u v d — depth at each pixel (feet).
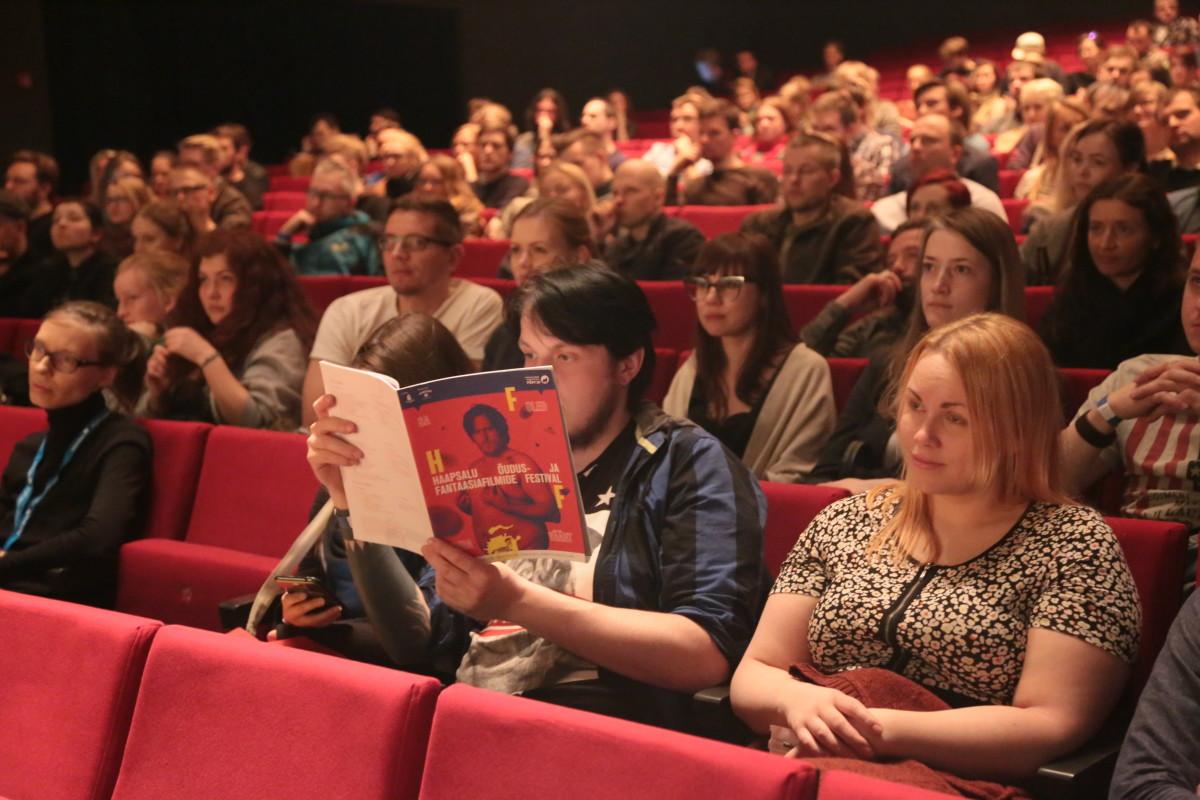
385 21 47.98
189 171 22.61
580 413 7.02
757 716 6.11
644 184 18.54
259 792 5.48
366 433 5.85
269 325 12.46
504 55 50.44
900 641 6.07
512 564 7.05
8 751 6.12
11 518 10.49
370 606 7.02
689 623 6.51
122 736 5.92
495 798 5.03
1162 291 10.61
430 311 12.96
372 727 5.30
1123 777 5.18
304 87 46.88
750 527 6.86
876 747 5.67
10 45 39.37
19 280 19.40
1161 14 39.52
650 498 6.96
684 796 4.68
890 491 6.57
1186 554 6.97
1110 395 7.71
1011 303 9.41
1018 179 24.35
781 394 10.36
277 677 5.57
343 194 21.17
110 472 10.25
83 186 39.06
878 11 53.67
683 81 54.03
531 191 24.94
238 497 10.32
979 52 48.88
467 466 5.74
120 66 42.04
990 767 5.62
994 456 6.00
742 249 10.32
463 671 7.00
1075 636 5.70
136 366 11.26
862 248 17.10
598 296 6.88
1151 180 10.74
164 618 9.75
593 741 4.90
